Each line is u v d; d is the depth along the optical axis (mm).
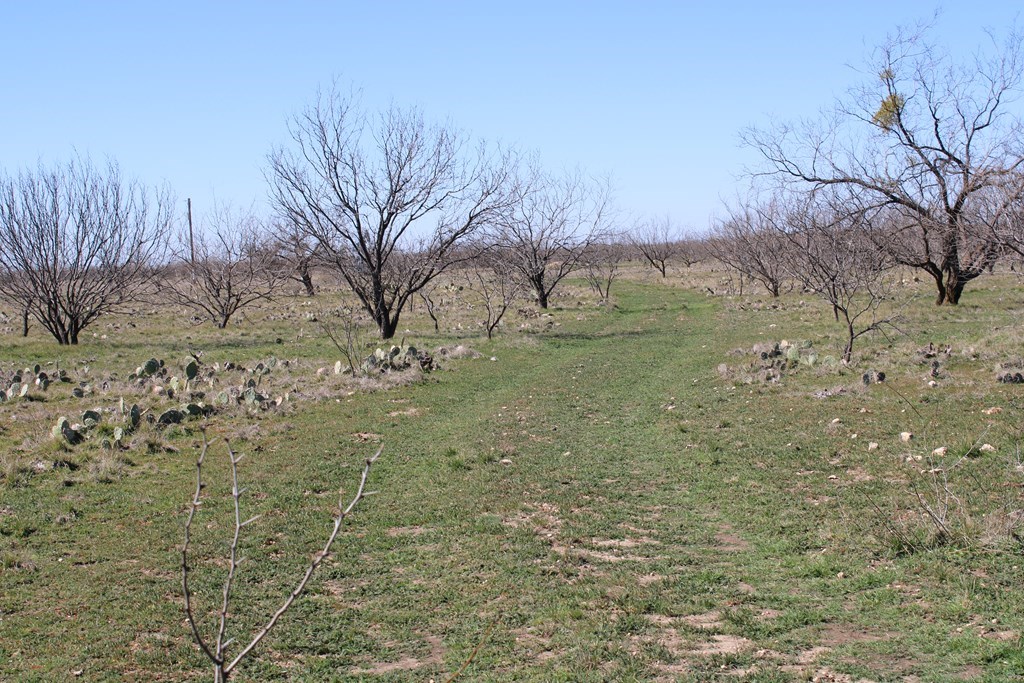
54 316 27641
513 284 35062
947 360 16734
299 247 26734
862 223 24953
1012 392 13461
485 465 11602
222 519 9383
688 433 13047
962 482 9266
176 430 13508
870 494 9320
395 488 10641
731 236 48469
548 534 8766
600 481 10805
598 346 24375
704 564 7777
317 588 7406
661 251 73000
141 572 7785
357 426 14172
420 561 8000
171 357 23672
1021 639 5484
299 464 11766
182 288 45625
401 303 27344
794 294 38719
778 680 5387
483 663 5855
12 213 26922
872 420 12680
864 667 5480
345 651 6172
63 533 8891
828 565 7324
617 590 7051
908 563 7090
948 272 29406
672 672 5570
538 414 14977
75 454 11953
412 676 5727
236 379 18562
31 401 16344
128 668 5898
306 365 21047
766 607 6637
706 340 25031
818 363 18047
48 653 6133
